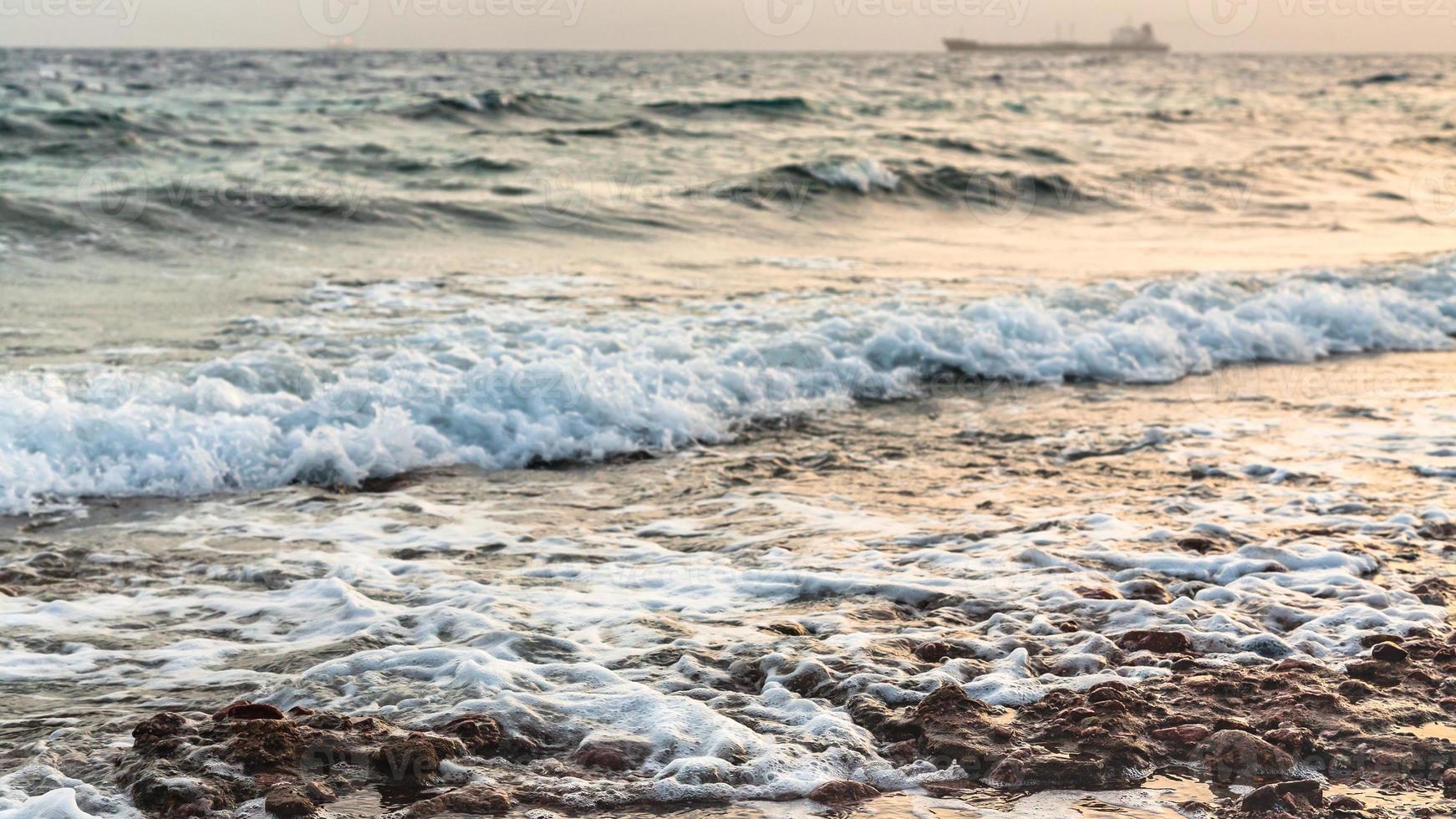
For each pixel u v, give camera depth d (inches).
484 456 247.6
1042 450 255.9
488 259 448.1
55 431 230.1
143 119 753.6
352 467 235.8
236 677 140.6
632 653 146.3
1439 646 145.2
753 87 1391.5
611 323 333.7
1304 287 390.3
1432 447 253.6
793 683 138.0
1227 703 131.3
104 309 340.2
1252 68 2893.7
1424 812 110.0
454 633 153.3
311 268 414.3
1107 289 380.2
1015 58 3240.7
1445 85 1927.9
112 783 111.8
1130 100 1450.5
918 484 233.5
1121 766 118.4
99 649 149.4
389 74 1540.4
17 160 629.3
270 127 797.9
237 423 241.6
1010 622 157.0
